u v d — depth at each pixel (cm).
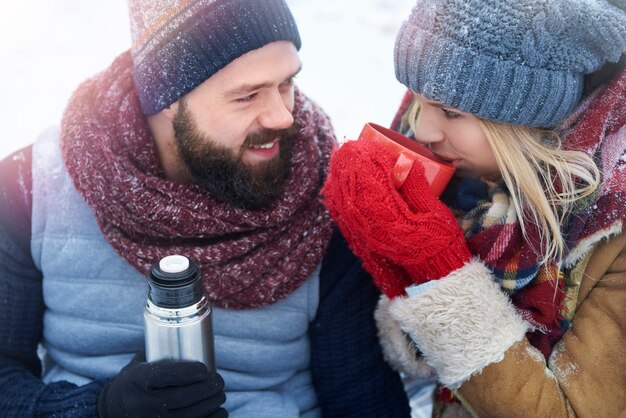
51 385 129
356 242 126
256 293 133
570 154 115
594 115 116
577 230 116
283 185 135
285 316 138
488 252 120
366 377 142
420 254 115
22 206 136
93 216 135
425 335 118
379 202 114
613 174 115
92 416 120
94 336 136
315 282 140
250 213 131
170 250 131
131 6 128
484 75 110
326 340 141
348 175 116
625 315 115
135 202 129
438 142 123
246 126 126
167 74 124
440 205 118
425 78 113
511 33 107
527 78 109
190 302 103
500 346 114
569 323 121
